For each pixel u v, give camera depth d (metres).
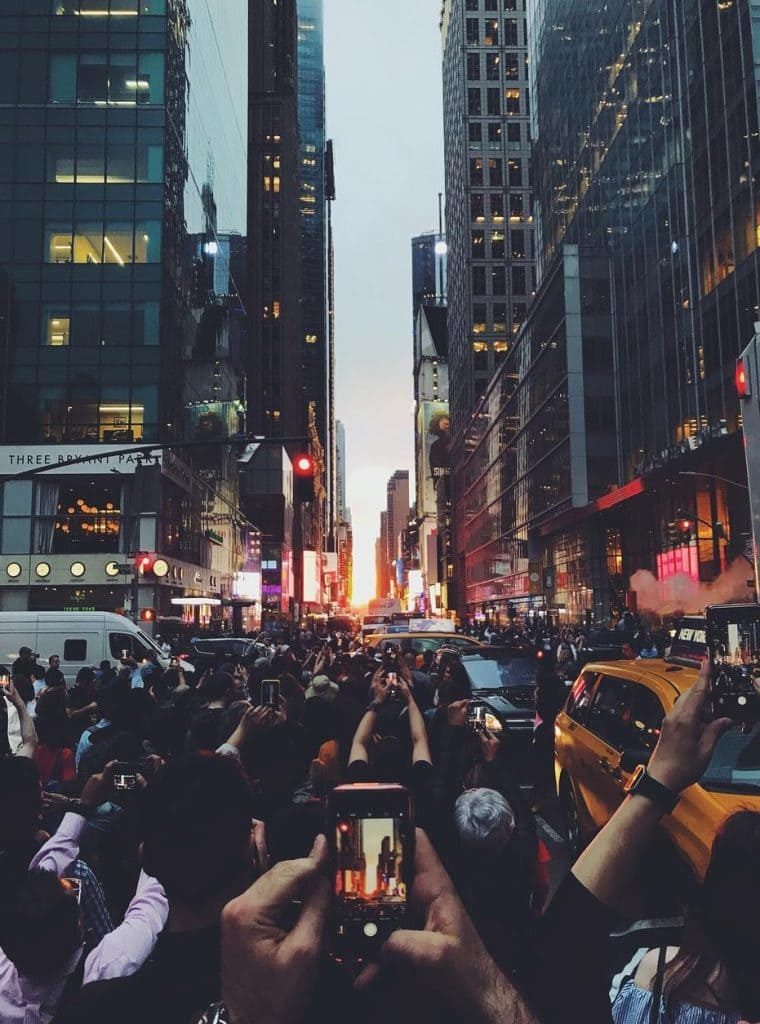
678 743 1.50
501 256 117.75
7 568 44.00
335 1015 1.29
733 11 36.81
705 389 40.50
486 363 115.81
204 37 60.41
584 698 8.69
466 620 114.19
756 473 11.51
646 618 47.75
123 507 44.72
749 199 35.59
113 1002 1.68
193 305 55.38
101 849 3.86
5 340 46.16
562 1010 1.38
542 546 70.00
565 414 57.44
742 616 5.85
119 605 43.94
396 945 1.27
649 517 48.75
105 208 47.47
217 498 61.50
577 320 56.78
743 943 1.80
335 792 1.40
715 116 38.91
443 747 4.91
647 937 3.20
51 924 2.41
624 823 1.48
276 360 130.38
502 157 119.44
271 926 1.26
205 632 43.16
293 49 146.00
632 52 50.19
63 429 45.66
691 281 42.00
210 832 1.76
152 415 46.09
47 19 48.44
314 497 171.12
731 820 1.90
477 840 2.80
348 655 14.48
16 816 3.23
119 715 6.22
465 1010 1.27
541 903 3.37
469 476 114.19
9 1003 2.42
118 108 48.09
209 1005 1.64
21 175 47.50
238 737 4.02
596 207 58.03
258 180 135.00
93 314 46.72
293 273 133.62
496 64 120.94
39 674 13.51
